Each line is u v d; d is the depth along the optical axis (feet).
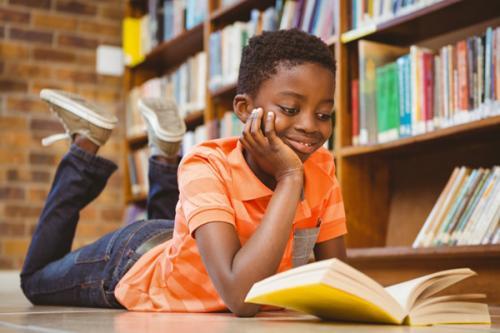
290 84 3.68
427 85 7.58
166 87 12.96
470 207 7.04
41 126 13.85
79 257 5.63
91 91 14.39
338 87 8.50
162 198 6.88
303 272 2.92
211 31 11.35
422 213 8.47
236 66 10.50
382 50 8.42
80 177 6.31
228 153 4.20
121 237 5.33
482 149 7.91
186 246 4.25
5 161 13.50
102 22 14.61
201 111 11.71
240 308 3.59
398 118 7.90
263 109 3.81
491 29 6.84
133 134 14.12
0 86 13.61
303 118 3.70
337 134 8.51
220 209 3.80
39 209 13.65
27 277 6.21
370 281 3.01
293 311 4.51
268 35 3.88
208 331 2.86
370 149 8.13
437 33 8.51
